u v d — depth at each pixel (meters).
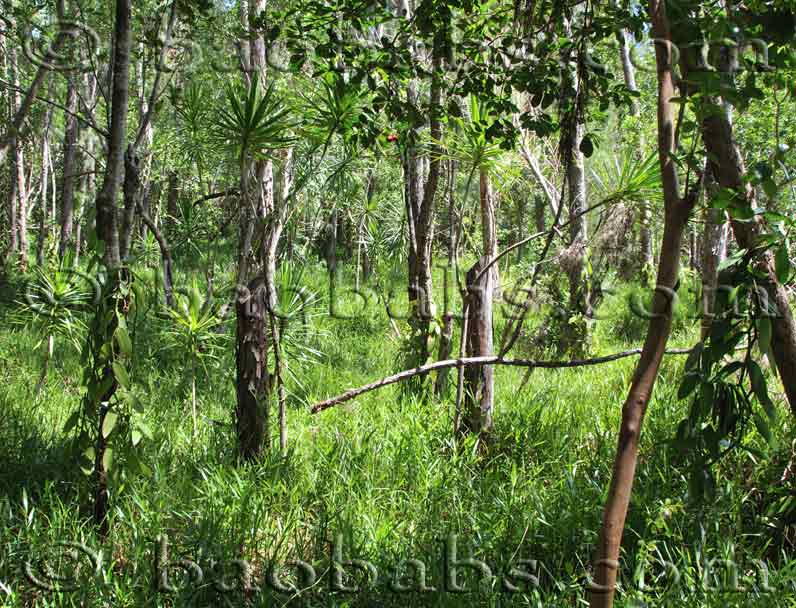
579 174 6.56
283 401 4.78
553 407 5.76
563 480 4.21
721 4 2.90
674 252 2.25
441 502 4.16
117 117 3.72
